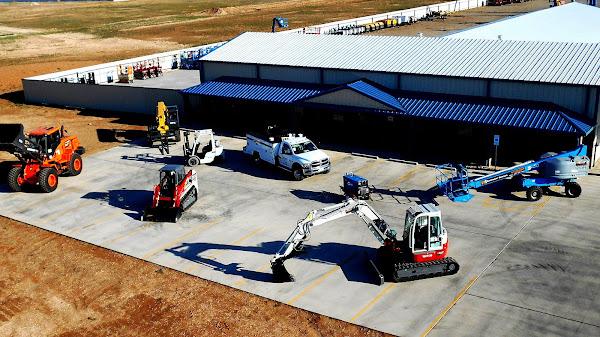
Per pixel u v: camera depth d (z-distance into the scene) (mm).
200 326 19797
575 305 19844
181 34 112938
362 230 26656
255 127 45969
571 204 28422
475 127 36969
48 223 28844
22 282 23391
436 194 30469
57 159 34219
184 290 22094
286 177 34344
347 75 40781
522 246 24281
